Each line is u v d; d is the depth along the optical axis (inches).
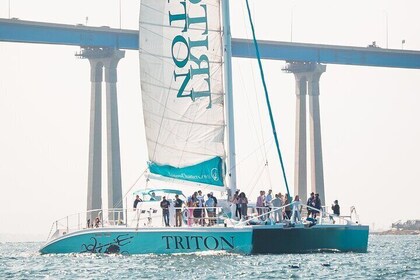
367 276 5388.8
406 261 6466.5
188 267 5610.2
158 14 6378.0
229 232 5885.8
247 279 5177.2
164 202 6077.8
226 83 6338.6
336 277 5305.1
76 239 6240.2
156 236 5994.1
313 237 6067.9
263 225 5935.0
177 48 6343.5
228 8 6358.3
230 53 6363.2
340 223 6299.2
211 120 6289.4
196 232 5910.4
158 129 6368.1
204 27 6318.9
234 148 6328.7
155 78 6382.9
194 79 6314.0
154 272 5428.2
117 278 5246.1
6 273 5664.4
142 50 6407.5
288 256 6274.6
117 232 6107.3
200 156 6284.5
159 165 6348.4
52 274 5521.7
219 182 6250.0
